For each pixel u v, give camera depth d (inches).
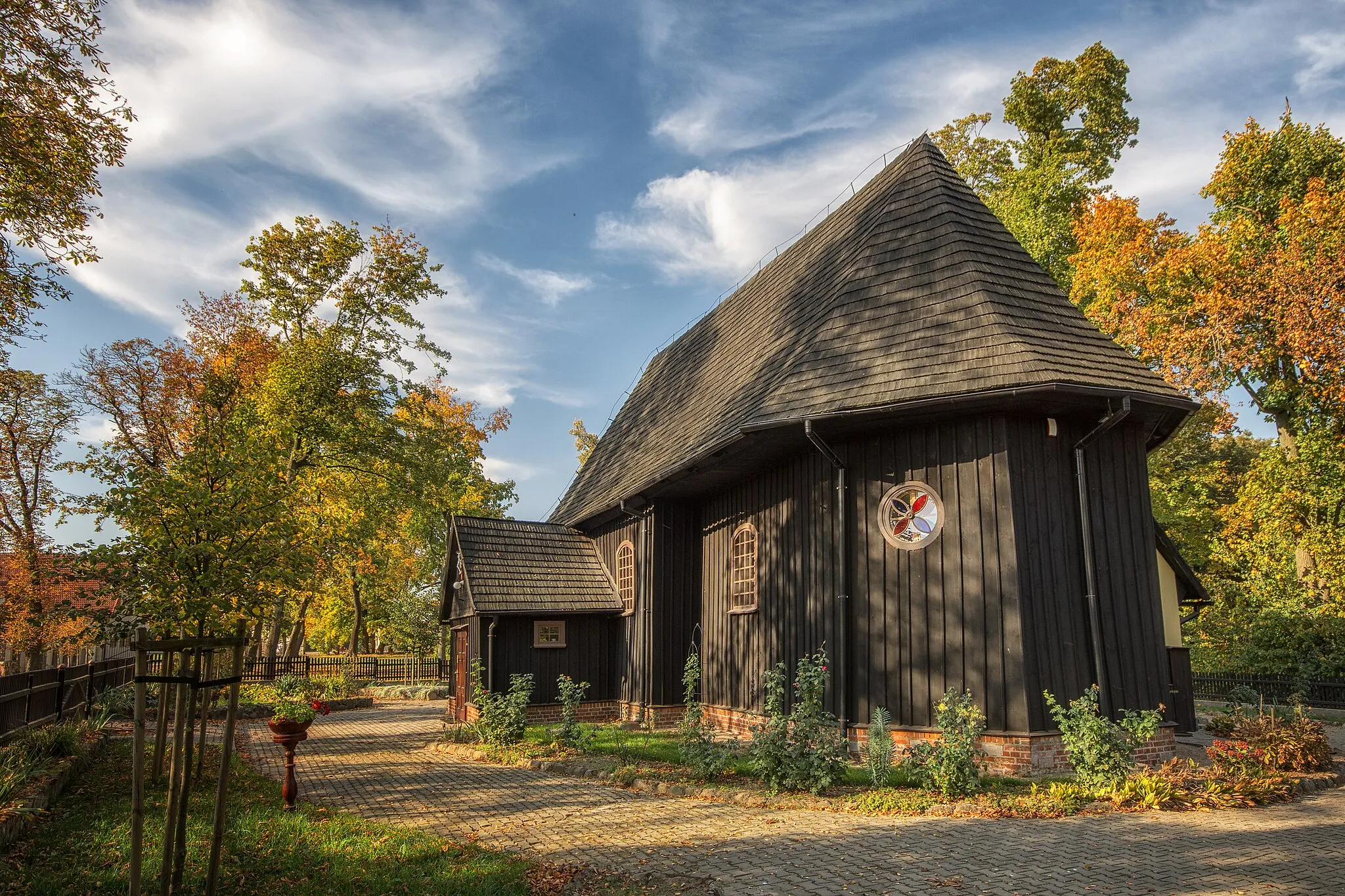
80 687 575.2
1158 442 549.3
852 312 517.7
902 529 465.1
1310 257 865.5
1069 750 371.2
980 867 259.8
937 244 516.4
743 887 244.5
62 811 319.0
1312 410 941.2
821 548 504.4
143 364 1019.3
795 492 540.7
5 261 522.6
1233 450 1497.3
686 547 702.5
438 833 317.4
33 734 403.2
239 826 303.9
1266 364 940.6
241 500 299.0
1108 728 366.6
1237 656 943.0
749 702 583.2
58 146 530.3
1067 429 457.1
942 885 243.3
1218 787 357.4
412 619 1509.6
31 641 945.5
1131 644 446.0
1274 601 919.0
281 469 327.9
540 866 266.7
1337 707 803.4
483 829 323.9
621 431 958.4
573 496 959.6
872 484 479.8
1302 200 943.0
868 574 472.1
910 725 439.2
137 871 188.5
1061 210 1155.3
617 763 450.9
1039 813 329.1
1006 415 440.5
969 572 434.3
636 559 717.3
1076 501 449.4
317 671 1189.1
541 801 377.7
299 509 761.0
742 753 482.6
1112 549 453.4
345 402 925.8
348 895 234.5
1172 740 447.2
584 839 305.0
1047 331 466.6
